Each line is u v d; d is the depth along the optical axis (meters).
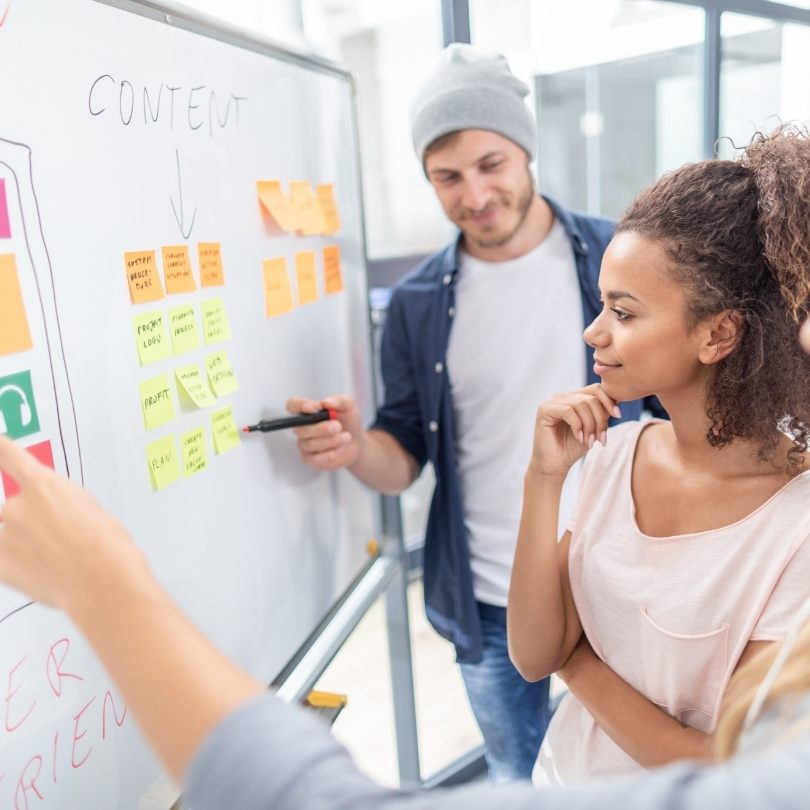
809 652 0.38
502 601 1.48
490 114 1.28
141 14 0.81
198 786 0.37
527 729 1.57
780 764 0.31
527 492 0.90
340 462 1.23
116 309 0.78
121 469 0.79
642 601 0.78
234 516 1.02
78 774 0.72
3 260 0.63
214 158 0.97
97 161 0.75
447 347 1.47
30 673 0.66
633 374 0.75
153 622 0.41
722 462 0.76
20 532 0.46
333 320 1.37
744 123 3.21
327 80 1.33
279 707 0.39
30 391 0.66
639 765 0.81
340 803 0.34
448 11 1.64
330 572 1.33
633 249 0.73
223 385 0.99
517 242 1.43
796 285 0.67
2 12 0.63
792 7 2.72
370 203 3.86
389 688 2.52
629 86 4.79
